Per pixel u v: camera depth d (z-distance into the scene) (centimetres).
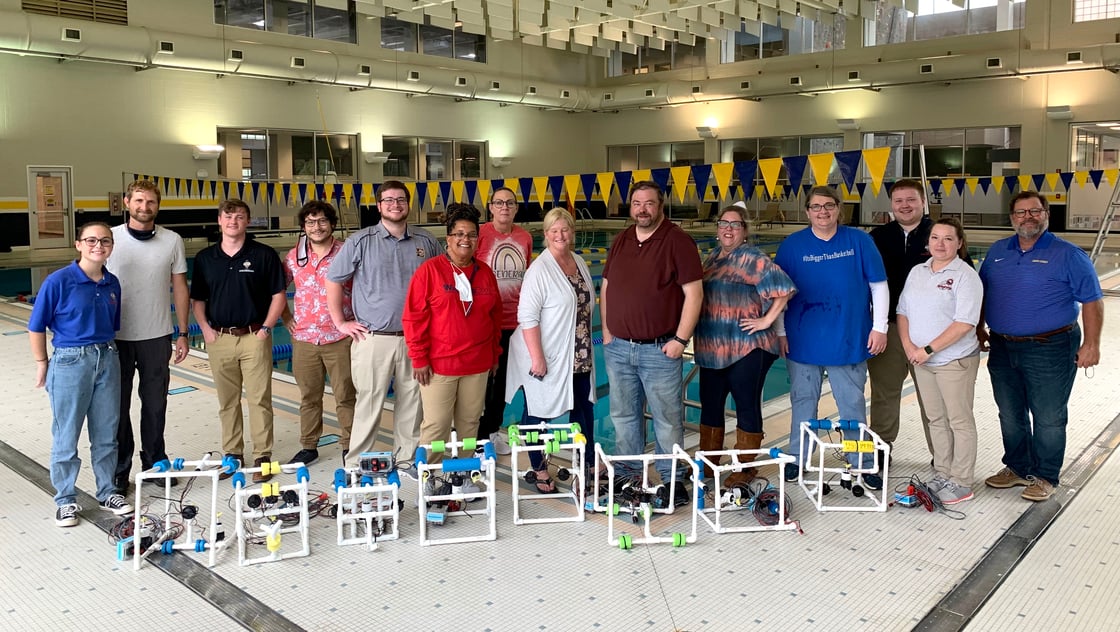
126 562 290
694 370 527
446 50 2128
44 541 308
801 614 250
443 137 2170
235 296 373
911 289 345
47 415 484
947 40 1877
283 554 294
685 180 772
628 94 2288
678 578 275
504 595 263
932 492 342
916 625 243
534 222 2377
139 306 355
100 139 1620
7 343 716
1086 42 1702
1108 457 393
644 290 335
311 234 387
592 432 377
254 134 1856
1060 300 330
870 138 2034
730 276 349
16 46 1422
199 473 290
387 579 275
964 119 1894
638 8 1556
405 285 368
